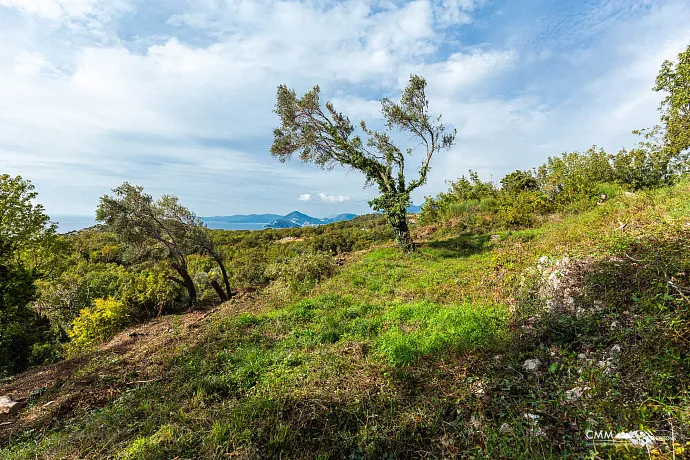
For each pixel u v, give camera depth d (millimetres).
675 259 4445
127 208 16312
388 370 4828
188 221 18109
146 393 5438
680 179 14242
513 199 18203
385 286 9969
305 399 4328
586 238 8344
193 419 4348
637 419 2734
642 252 5320
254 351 6367
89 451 4055
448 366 4598
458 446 3301
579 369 3781
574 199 16250
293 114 15820
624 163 17828
